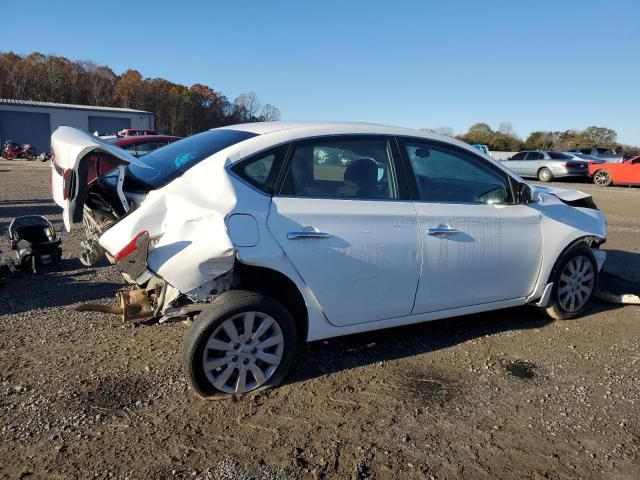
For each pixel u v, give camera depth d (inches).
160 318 133.3
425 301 148.6
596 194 678.5
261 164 128.6
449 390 134.0
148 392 127.8
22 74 2842.0
